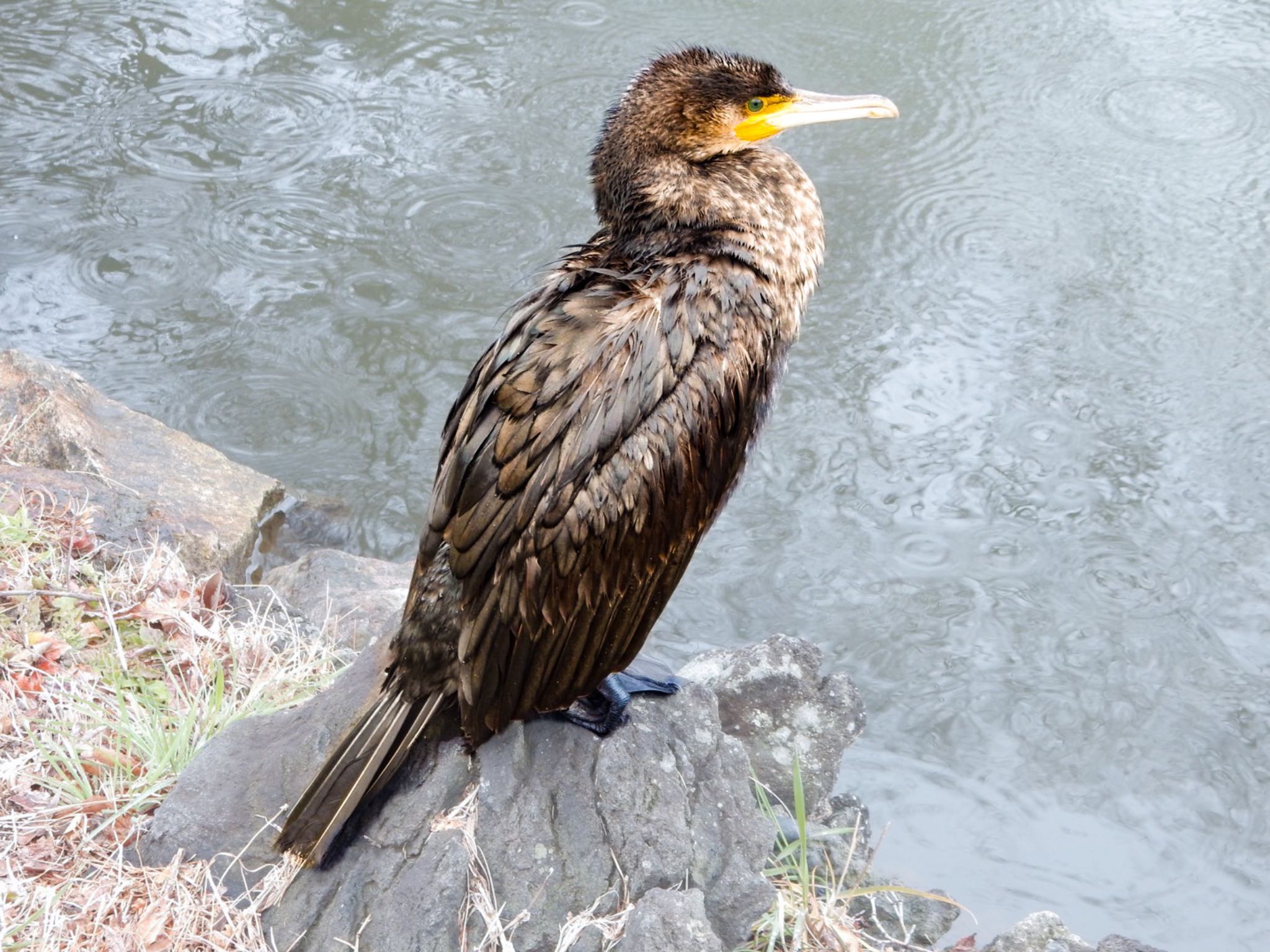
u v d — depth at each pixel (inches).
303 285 95.3
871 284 95.3
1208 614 79.2
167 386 87.4
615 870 57.5
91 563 68.4
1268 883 71.4
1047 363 89.4
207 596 68.6
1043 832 72.4
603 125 61.0
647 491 56.1
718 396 56.9
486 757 58.4
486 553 55.7
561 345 56.2
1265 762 74.2
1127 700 76.2
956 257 97.7
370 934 56.6
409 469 84.7
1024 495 84.0
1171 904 70.4
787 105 60.2
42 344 89.7
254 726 61.2
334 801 56.7
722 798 59.6
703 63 59.9
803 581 81.2
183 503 75.9
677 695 60.7
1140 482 84.0
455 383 88.7
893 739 75.7
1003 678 77.8
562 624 56.4
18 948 56.5
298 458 84.9
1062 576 80.7
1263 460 84.7
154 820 59.0
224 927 57.3
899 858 71.1
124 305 93.2
